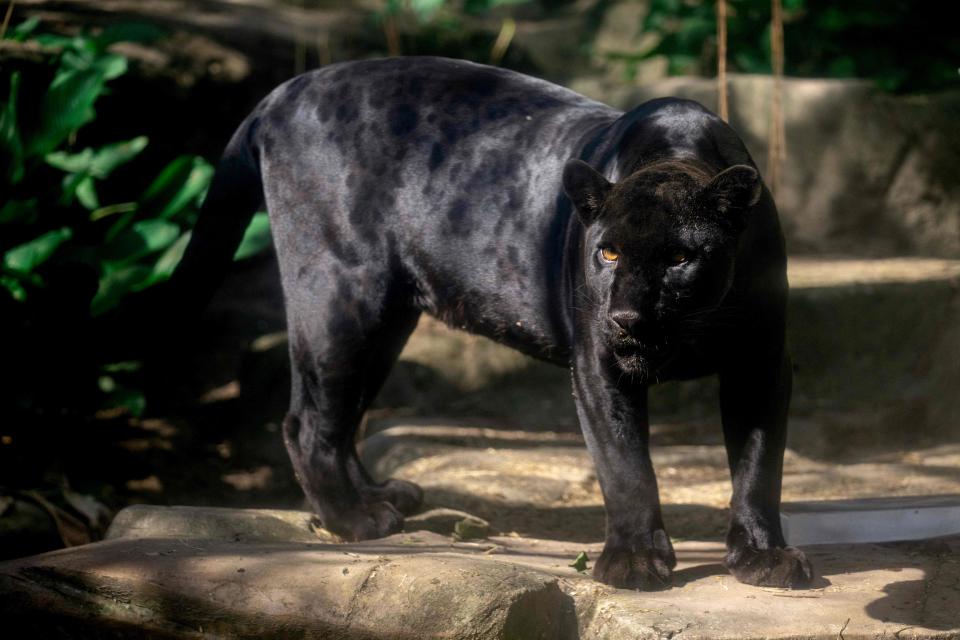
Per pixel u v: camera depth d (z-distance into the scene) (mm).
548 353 7891
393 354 8805
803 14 16734
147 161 14914
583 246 6930
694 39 17047
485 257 7781
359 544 7812
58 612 7016
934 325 12297
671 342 6250
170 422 13828
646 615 6309
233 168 8883
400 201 8008
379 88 8305
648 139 7055
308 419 8500
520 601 6344
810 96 14609
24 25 13516
